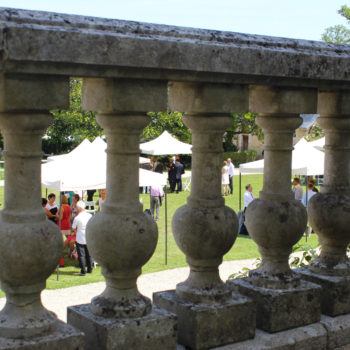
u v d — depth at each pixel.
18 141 2.88
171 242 17.58
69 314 3.38
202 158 3.52
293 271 4.07
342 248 4.27
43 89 2.82
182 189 32.38
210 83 3.38
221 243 3.52
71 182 14.78
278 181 3.84
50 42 2.64
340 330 4.01
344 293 4.12
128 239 3.14
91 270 13.91
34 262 2.85
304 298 3.90
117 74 2.93
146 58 2.91
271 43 3.45
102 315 3.26
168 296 3.64
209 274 3.62
